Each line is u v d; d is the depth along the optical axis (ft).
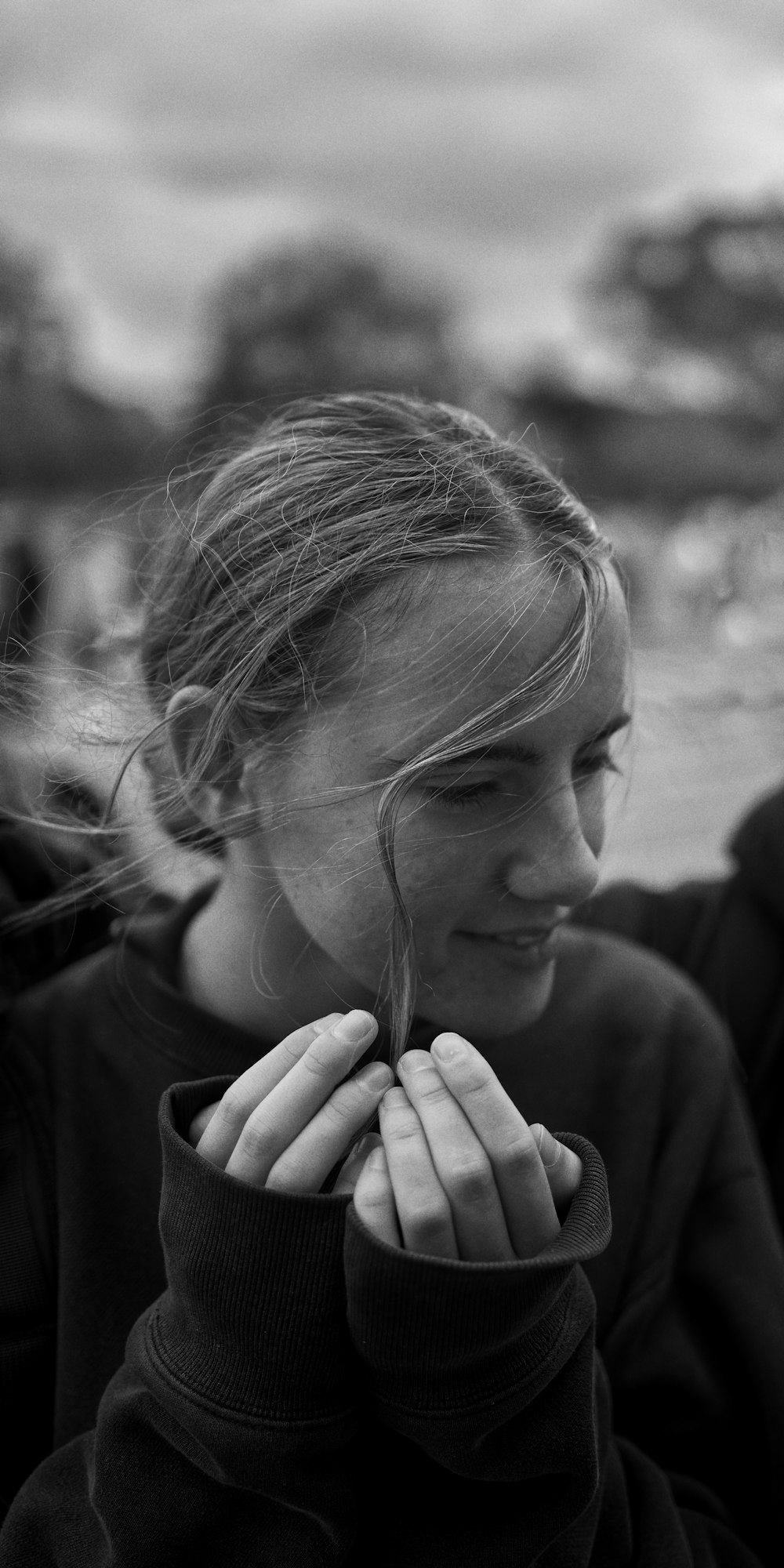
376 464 2.69
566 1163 2.15
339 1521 2.21
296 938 2.84
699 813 7.35
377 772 2.38
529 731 2.31
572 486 3.33
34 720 3.11
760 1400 3.05
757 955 4.04
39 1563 2.45
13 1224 2.92
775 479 82.43
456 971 2.50
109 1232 2.90
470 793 2.36
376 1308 1.95
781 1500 3.02
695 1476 3.07
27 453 68.28
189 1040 2.97
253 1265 2.06
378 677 2.36
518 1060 3.18
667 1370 3.01
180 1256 2.13
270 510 2.72
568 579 2.38
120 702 3.04
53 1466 2.56
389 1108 2.09
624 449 80.74
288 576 2.55
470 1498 2.32
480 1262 1.95
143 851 3.05
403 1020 2.31
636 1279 3.09
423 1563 2.28
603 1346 3.01
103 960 3.32
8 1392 2.85
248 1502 2.25
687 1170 3.20
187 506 3.16
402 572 2.39
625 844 7.15
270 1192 2.05
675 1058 3.35
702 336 122.72
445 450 2.68
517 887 2.41
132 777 2.96
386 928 2.43
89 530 3.53
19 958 3.33
